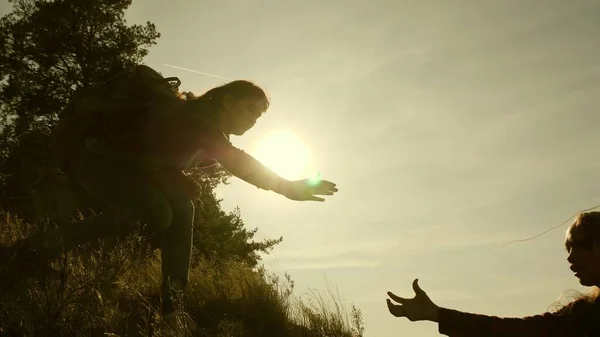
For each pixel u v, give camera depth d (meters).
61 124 4.33
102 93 4.26
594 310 2.76
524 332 2.77
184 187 4.33
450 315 2.77
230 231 21.23
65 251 3.67
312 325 5.39
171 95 4.29
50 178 4.76
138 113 4.20
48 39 23.02
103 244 4.14
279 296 5.50
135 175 4.24
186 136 4.16
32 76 23.27
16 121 20.11
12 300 3.43
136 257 4.43
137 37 23.94
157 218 4.19
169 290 4.09
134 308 4.25
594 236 2.75
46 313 3.32
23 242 4.02
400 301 2.82
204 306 5.14
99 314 3.69
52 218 4.44
